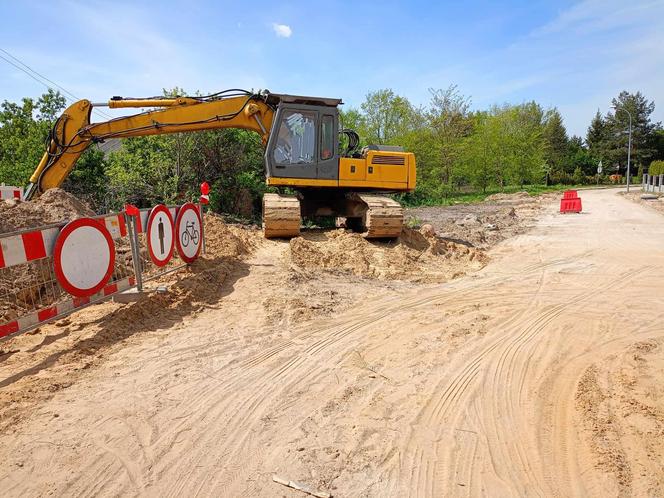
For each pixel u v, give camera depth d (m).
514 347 5.50
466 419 3.88
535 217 21.59
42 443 3.41
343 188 11.91
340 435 3.62
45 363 4.68
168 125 10.81
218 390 4.28
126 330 5.66
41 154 17.42
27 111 19.11
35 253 4.88
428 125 39.53
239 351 5.19
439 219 20.95
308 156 10.98
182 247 7.95
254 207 21.27
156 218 7.06
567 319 6.59
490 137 45.53
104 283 5.97
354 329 6.01
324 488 3.00
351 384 4.48
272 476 3.11
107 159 20.03
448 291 8.10
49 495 2.90
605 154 73.25
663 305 7.31
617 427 3.73
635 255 11.65
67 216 8.12
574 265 10.48
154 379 4.45
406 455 3.38
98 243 5.83
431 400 4.19
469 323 6.33
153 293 6.59
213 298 7.05
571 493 2.99
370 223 10.73
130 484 3.02
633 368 4.89
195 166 19.70
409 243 11.48
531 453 3.41
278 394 4.24
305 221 17.86
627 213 22.62
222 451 3.38
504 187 50.62
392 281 8.79
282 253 10.11
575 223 18.80
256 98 10.96
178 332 5.70
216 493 2.95
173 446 3.43
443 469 3.22
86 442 3.44
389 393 4.31
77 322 5.76
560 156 72.25
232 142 19.89
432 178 38.41
